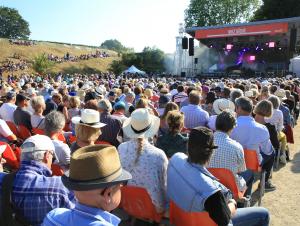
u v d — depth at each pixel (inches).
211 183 102.4
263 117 209.0
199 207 102.4
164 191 130.8
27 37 4571.9
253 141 174.9
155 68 2206.0
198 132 107.5
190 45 1368.1
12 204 96.7
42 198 96.3
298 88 517.7
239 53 1556.3
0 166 156.5
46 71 2279.8
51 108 283.0
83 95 385.7
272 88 380.5
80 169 59.0
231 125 145.6
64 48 2856.8
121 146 134.4
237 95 284.0
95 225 58.6
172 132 159.5
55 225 61.8
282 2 1729.8
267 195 211.5
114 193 61.6
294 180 237.6
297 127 439.5
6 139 205.6
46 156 103.1
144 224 134.0
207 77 1378.0
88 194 59.6
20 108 239.8
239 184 148.8
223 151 142.2
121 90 435.2
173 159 117.5
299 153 309.4
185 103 323.9
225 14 2167.8
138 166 127.3
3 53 2436.0
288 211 188.9
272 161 208.2
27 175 98.0
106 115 199.8
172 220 120.9
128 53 2320.4
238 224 123.3
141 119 131.5
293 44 1202.0
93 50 3058.6
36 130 222.2
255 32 1246.9
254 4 2161.7
